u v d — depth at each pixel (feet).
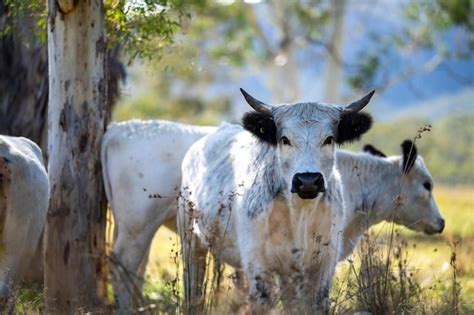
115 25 77.00
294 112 59.57
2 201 57.98
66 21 72.13
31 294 71.41
